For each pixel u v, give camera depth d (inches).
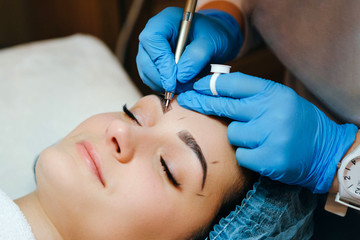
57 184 30.3
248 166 31.4
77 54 63.9
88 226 30.4
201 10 45.8
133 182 29.9
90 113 54.6
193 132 32.0
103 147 31.4
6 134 49.7
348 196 29.4
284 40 39.9
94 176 30.1
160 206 30.1
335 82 35.3
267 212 32.6
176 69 33.8
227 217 32.7
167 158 30.9
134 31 79.2
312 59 37.0
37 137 50.4
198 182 31.0
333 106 37.8
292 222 34.4
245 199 33.0
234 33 43.1
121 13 81.7
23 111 52.4
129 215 29.7
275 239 33.5
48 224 33.9
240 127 31.7
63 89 56.5
